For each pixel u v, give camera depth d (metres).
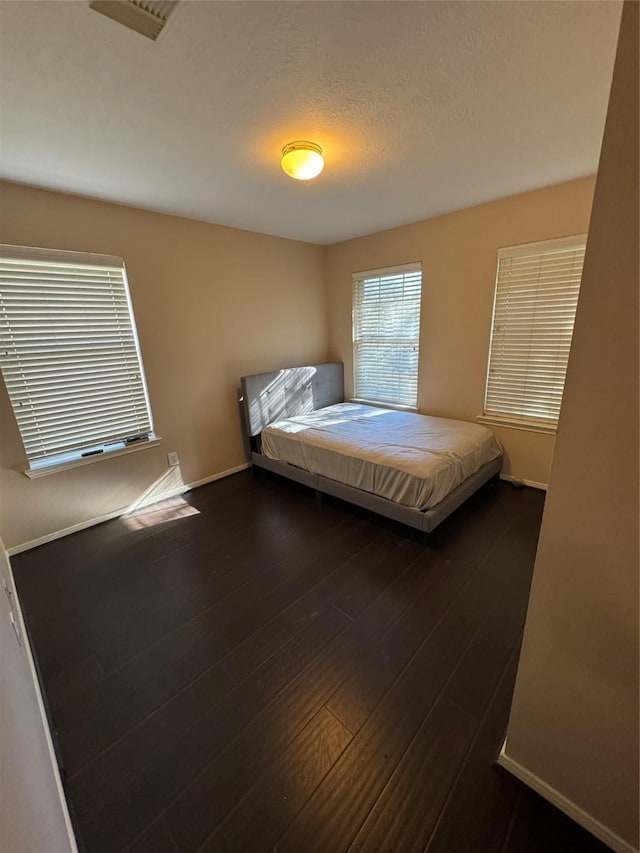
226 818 1.10
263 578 2.17
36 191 2.32
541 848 1.02
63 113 1.58
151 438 3.11
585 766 1.01
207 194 2.56
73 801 1.15
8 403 2.38
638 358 0.72
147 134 1.78
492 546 2.40
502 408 3.31
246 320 3.67
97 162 2.03
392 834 1.06
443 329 3.50
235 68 1.36
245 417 3.62
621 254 0.70
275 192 2.58
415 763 1.22
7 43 1.18
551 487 0.90
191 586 2.12
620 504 0.81
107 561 2.38
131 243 2.79
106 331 2.75
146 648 1.71
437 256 3.38
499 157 2.16
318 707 1.42
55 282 2.47
